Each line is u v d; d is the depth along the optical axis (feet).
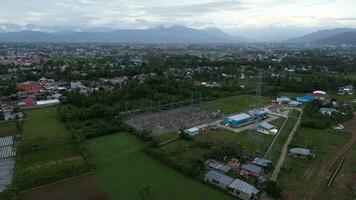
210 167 222.28
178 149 252.42
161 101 415.44
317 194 188.14
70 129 299.99
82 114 335.26
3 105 394.93
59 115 347.56
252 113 361.71
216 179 198.08
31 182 194.39
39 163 226.17
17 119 323.98
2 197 174.50
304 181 204.74
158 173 214.69
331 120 346.13
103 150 255.09
